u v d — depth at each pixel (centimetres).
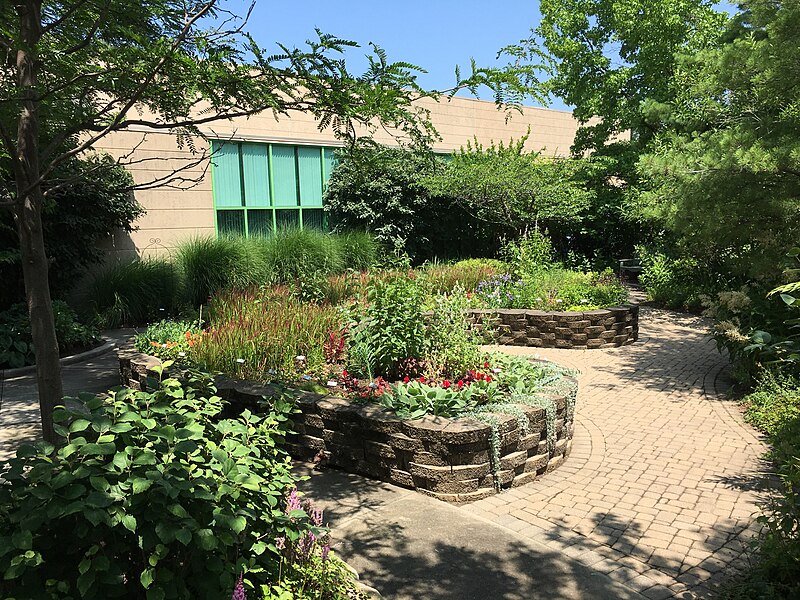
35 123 296
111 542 208
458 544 327
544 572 301
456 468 386
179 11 325
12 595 192
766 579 279
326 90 265
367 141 316
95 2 295
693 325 1099
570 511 378
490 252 1819
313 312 678
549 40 1666
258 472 266
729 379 712
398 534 337
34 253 299
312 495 391
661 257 1381
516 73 287
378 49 264
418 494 395
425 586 286
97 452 200
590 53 1628
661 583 294
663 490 410
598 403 627
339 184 1513
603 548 329
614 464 461
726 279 1220
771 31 664
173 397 284
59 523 204
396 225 1585
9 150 282
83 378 742
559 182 1496
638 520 364
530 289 1035
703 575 302
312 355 573
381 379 511
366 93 261
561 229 1750
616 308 930
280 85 266
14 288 1001
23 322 843
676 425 552
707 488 412
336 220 1567
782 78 654
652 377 732
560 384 500
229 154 1361
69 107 337
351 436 428
